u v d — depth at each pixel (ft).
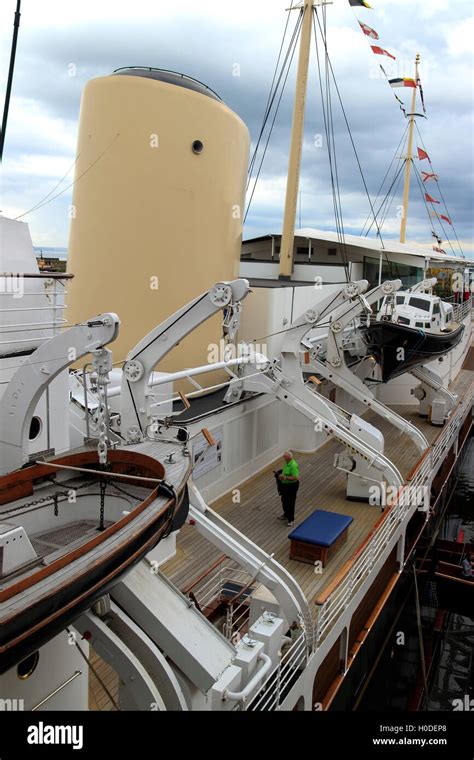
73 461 21.22
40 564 15.65
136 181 44.21
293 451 61.93
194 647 19.89
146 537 17.13
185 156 44.88
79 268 46.50
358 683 37.78
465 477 97.45
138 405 25.91
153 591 20.52
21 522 19.25
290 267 67.15
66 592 13.88
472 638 56.65
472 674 51.52
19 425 20.13
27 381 19.72
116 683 27.09
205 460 44.55
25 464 20.39
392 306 63.77
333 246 89.76
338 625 32.60
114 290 45.55
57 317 24.44
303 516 46.03
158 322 46.26
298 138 62.49
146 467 20.97
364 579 37.06
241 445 50.34
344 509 47.96
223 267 49.62
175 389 48.73
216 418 45.37
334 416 46.96
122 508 20.62
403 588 49.49
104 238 45.03
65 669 23.00
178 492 19.27
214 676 19.72
